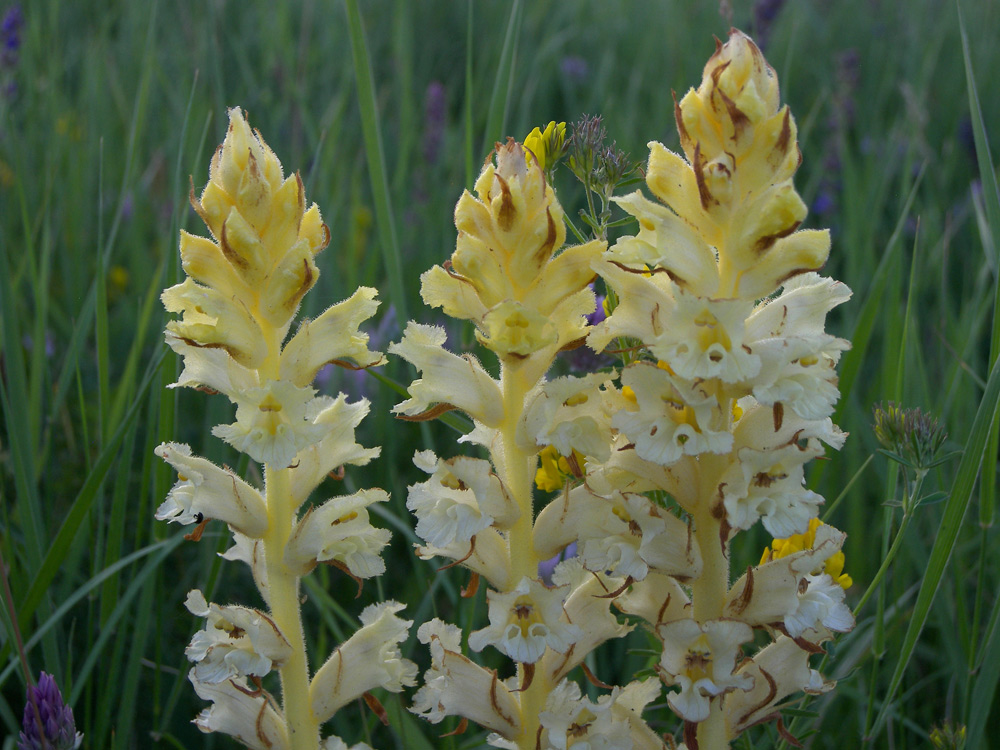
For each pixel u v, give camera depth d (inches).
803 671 11.1
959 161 31.6
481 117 28.7
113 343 22.3
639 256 10.4
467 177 17.3
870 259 22.4
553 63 35.2
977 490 18.2
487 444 11.5
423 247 25.5
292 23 38.2
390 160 29.3
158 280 18.0
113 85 29.8
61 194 24.0
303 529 11.1
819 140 33.8
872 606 16.8
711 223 10.8
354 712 16.5
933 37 39.0
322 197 22.9
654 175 10.8
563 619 11.1
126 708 14.7
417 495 11.1
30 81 27.8
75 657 16.7
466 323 16.8
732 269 10.8
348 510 11.1
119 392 17.5
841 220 28.1
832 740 15.9
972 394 18.5
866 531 18.4
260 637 10.9
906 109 32.0
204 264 10.9
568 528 11.0
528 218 10.7
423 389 11.1
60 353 22.2
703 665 10.7
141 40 34.0
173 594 17.6
